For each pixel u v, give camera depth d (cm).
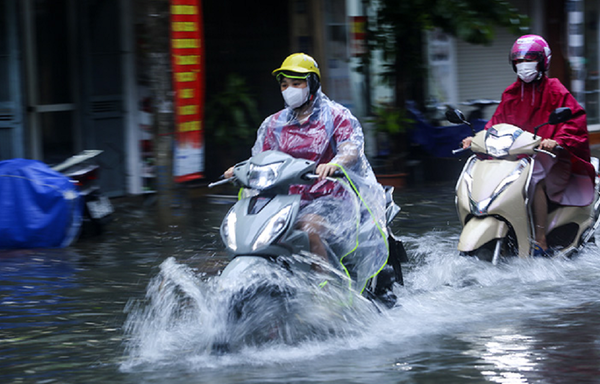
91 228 1219
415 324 715
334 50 1900
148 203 1502
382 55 1714
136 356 642
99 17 1553
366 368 592
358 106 1931
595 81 2552
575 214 973
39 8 1476
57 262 1022
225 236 638
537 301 796
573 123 953
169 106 1311
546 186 956
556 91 962
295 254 639
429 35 2080
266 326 650
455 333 685
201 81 1534
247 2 1875
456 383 555
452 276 888
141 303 818
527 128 986
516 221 898
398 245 783
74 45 1529
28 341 693
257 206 644
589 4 2517
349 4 1900
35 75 1476
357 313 692
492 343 653
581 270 932
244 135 1742
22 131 1451
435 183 1706
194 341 678
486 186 899
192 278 752
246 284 609
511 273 895
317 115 708
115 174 1584
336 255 684
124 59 1586
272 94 1902
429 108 1947
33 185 1116
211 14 1836
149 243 1144
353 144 698
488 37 1560
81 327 735
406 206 1409
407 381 561
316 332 670
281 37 1875
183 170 1512
